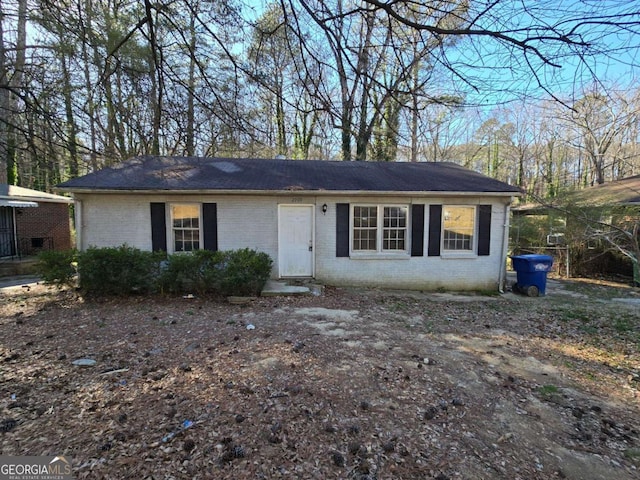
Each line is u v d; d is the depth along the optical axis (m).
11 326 5.69
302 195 9.28
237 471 2.37
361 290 9.28
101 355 4.41
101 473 2.30
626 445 2.90
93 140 5.89
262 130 4.12
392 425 2.99
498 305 8.34
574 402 3.62
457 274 9.87
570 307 8.21
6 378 3.72
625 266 11.85
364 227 9.66
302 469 2.42
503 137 25.70
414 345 5.11
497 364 4.55
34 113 5.25
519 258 9.68
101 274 7.60
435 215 9.67
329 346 4.88
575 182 24.95
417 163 12.35
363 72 2.92
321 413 3.12
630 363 4.86
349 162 12.02
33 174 15.15
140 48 4.29
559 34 2.33
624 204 11.07
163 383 3.63
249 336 5.23
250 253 8.38
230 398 3.33
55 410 3.08
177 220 8.98
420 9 2.88
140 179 8.84
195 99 3.98
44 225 15.32
